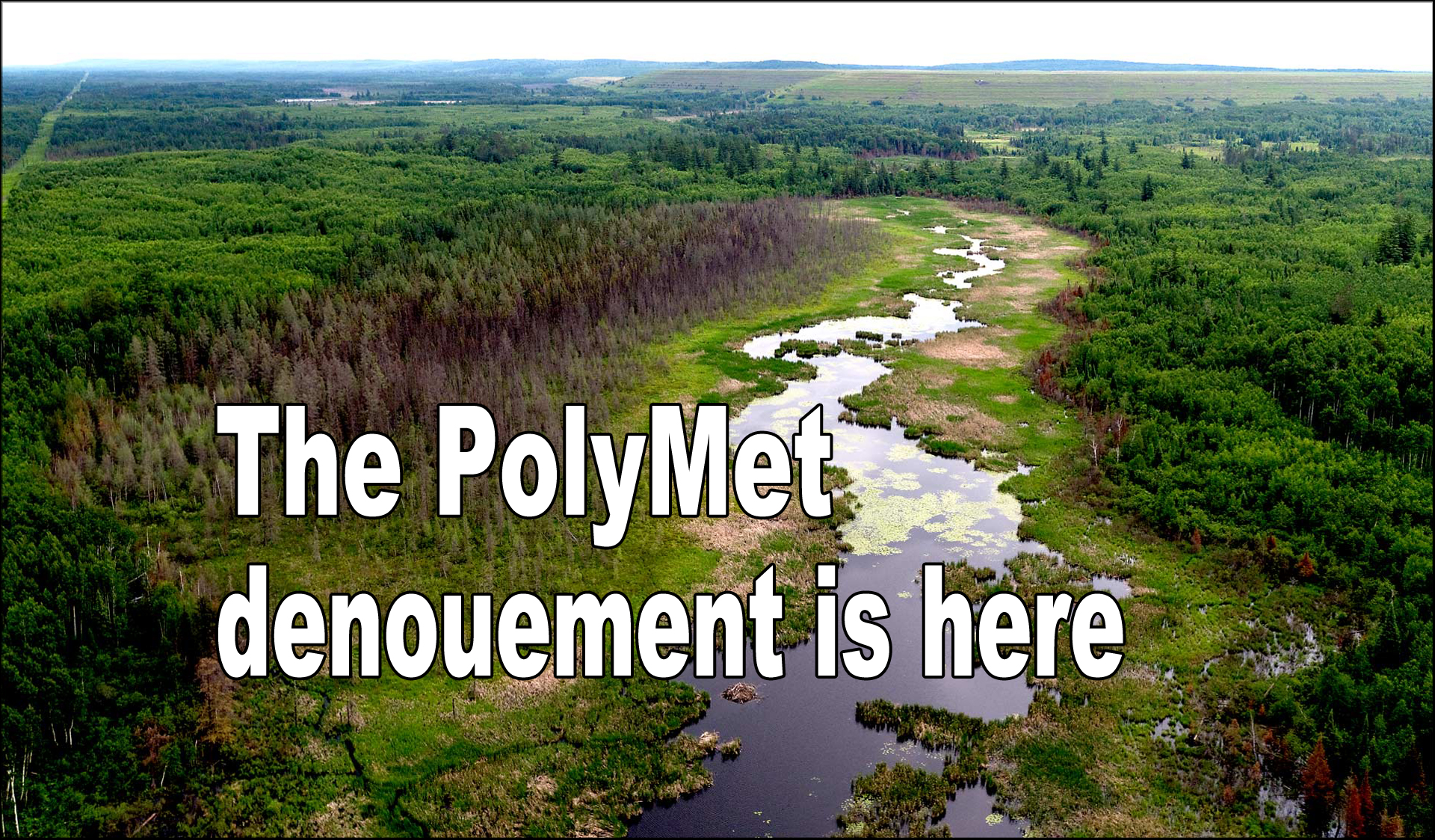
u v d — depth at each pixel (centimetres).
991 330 10350
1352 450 6731
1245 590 5469
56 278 9850
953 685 4819
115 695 4597
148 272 10100
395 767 4322
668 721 4581
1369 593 5291
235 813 4059
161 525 6191
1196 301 10194
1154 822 3938
